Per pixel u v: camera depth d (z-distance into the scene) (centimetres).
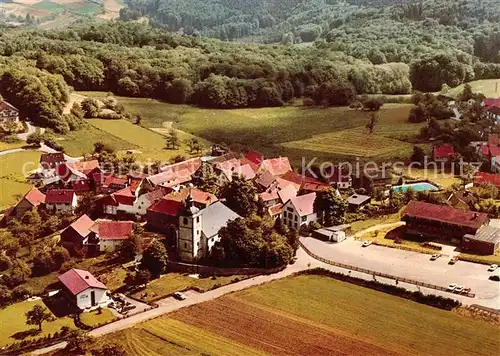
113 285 15238
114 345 12275
